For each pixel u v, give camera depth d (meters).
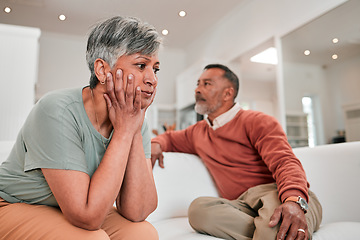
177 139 1.70
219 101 1.56
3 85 2.61
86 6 4.56
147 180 0.88
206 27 5.48
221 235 0.99
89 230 0.70
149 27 0.79
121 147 0.76
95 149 0.82
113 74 0.77
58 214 0.73
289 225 0.89
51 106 0.76
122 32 0.76
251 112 1.46
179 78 5.74
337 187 1.29
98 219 0.69
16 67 2.65
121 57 0.76
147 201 0.87
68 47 5.73
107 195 0.70
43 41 5.61
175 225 1.21
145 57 0.77
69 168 0.71
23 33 2.70
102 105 0.81
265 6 4.21
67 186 0.69
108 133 0.85
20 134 0.82
